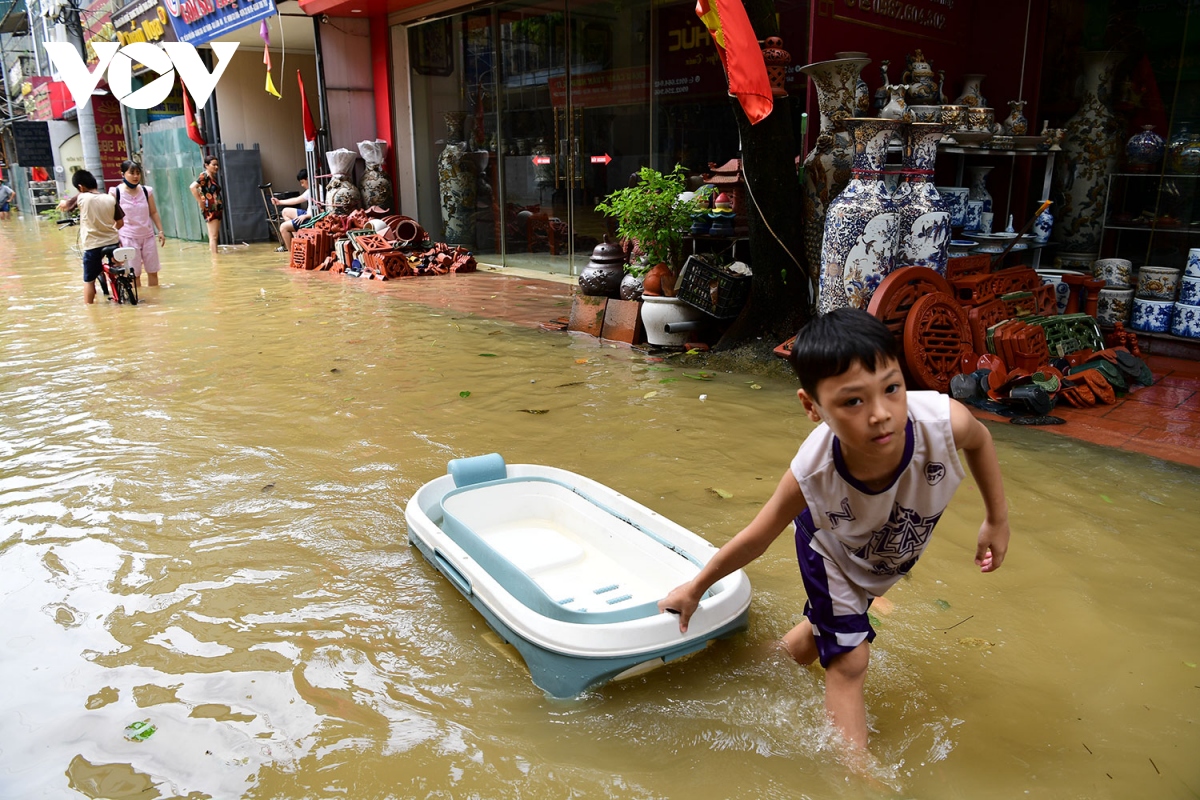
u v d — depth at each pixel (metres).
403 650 2.64
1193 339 6.13
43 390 5.93
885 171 5.38
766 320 6.46
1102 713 2.29
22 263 15.00
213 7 14.74
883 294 5.02
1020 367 5.20
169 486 4.04
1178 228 6.47
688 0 8.95
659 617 2.36
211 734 2.25
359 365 6.54
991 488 2.06
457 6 12.18
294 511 3.72
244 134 17.59
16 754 2.19
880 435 1.75
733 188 6.84
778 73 5.73
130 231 10.74
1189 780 2.04
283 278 12.16
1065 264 7.13
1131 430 4.60
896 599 2.89
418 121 13.66
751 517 3.54
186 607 2.91
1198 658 2.54
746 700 2.35
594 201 10.87
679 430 4.75
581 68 10.56
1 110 37.53
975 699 2.36
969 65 7.50
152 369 6.52
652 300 6.67
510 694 2.40
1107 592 2.92
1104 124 6.85
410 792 2.03
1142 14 6.61
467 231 13.37
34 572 3.19
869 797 1.98
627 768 2.10
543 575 2.83
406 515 3.23
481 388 5.77
